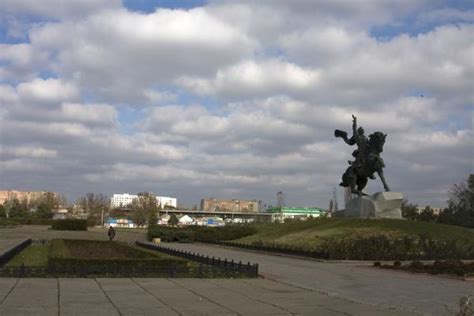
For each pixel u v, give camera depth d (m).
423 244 44.53
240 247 60.72
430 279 27.36
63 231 103.62
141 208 154.75
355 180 67.62
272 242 59.53
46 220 133.62
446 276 28.64
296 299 18.09
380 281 25.94
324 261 39.69
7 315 13.55
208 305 16.20
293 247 50.09
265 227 91.12
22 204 187.00
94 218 162.25
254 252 53.66
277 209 183.38
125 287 19.89
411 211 102.19
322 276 27.98
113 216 184.25
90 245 50.12
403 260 40.94
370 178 67.31
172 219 153.75
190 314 14.51
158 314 14.36
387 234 53.44
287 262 39.19
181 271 24.47
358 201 66.00
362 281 25.80
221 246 67.81
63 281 21.09
